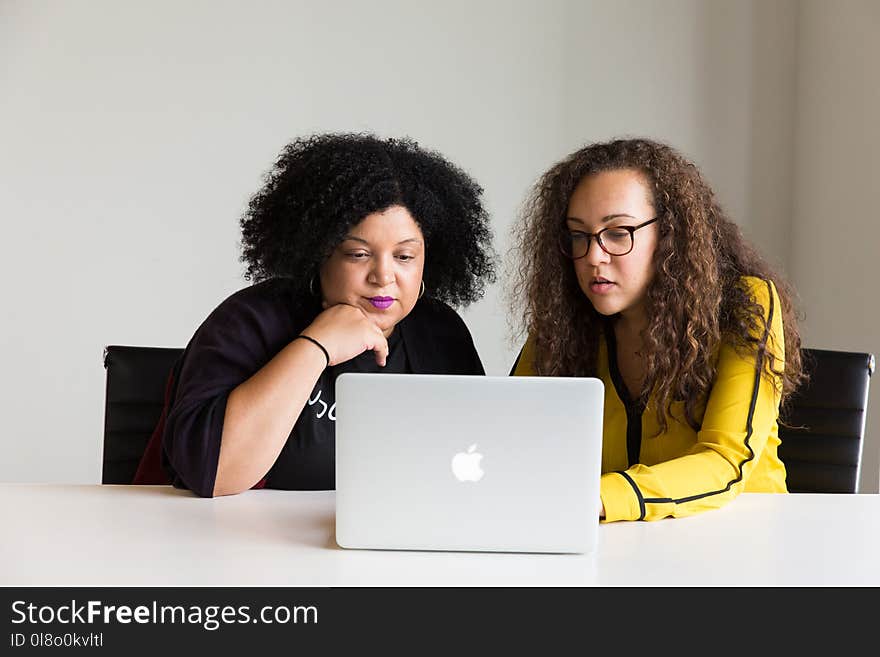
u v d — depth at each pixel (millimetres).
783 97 3684
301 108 3555
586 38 3641
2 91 3418
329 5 3543
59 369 3527
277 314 1792
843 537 1478
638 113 3668
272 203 1889
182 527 1478
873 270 3125
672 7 3656
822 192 3461
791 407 2113
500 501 1359
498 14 3613
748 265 1938
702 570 1323
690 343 1771
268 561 1336
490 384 1345
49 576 1260
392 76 3586
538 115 3645
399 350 1913
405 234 1766
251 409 1612
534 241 1990
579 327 1971
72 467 3564
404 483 1362
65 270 3498
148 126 3496
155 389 2111
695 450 1674
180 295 3562
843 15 3326
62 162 3469
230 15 3504
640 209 1786
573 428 1345
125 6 3457
